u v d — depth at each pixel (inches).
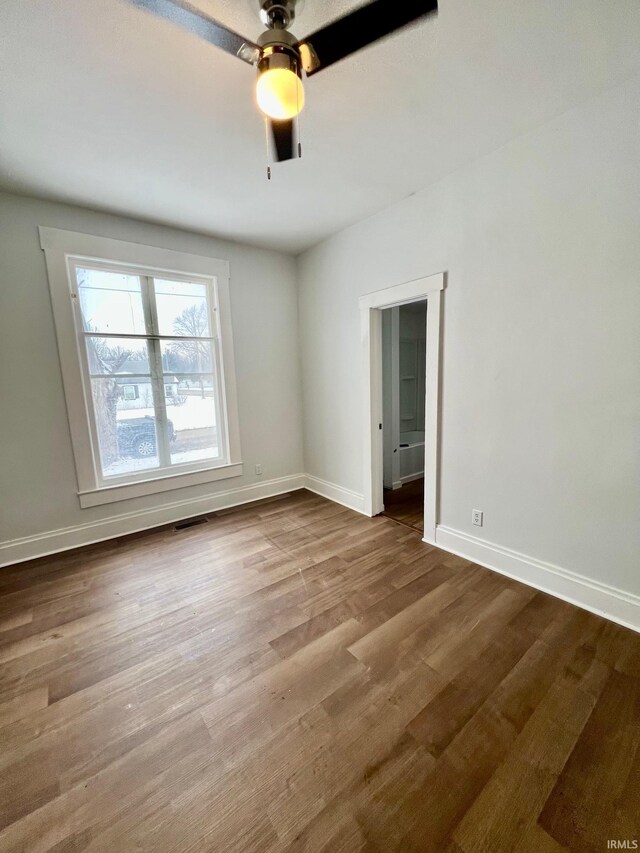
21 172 86.0
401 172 90.5
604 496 73.6
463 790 44.2
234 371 141.6
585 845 38.8
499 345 87.0
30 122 68.7
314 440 159.0
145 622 77.1
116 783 46.1
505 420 88.0
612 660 63.6
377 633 71.8
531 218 78.2
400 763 47.4
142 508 124.8
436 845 39.1
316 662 65.0
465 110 69.3
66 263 105.0
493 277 86.4
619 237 67.1
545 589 84.2
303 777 46.2
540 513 83.9
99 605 83.2
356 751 49.3
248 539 115.6
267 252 145.9
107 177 89.2
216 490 141.4
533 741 49.8
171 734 52.4
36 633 74.4
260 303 146.2
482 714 54.1
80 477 112.0
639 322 66.3
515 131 76.2
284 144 55.9
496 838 39.6
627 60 58.3
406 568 95.8
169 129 71.9
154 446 129.0
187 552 107.8
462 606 79.4
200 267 129.1
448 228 94.1
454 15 49.7
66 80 58.7
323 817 41.9
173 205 105.0
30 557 105.8
